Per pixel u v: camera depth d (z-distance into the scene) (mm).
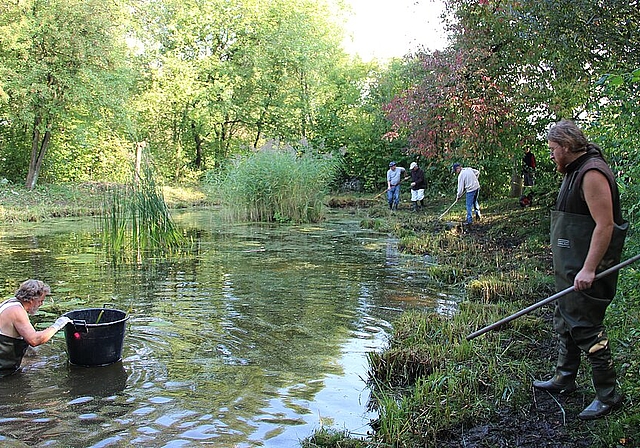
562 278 3918
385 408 4285
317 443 3920
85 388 4816
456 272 9500
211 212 21484
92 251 12016
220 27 30281
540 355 5324
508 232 13602
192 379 5051
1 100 22422
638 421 3697
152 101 28344
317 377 5133
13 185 24609
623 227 3744
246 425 4188
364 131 29156
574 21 8727
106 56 24672
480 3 10938
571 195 3834
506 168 19516
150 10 29094
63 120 25219
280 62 30859
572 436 3768
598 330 3838
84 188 24406
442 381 4672
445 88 12523
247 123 32062
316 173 19047
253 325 6730
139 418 4266
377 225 16562
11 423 4156
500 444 3771
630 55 8172
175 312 7270
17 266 10281
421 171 20938
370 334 6395
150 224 12109
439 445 3820
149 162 12570
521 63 11375
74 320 5270
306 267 10469
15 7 22766
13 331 5086
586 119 9062
